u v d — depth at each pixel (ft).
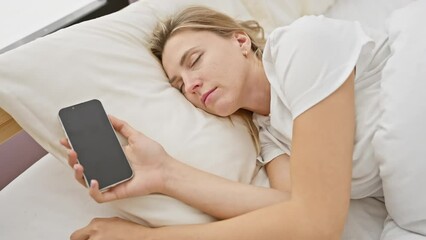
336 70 2.52
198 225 2.47
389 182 2.56
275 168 2.99
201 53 2.97
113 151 2.55
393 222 2.71
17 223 2.84
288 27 2.83
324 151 2.38
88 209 2.87
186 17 3.16
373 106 2.72
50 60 2.71
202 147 2.79
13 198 2.95
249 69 3.05
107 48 2.95
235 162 2.84
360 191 2.82
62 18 4.33
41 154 4.12
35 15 4.24
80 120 2.59
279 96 2.78
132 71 2.95
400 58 2.67
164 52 3.12
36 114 2.61
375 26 4.09
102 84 2.79
